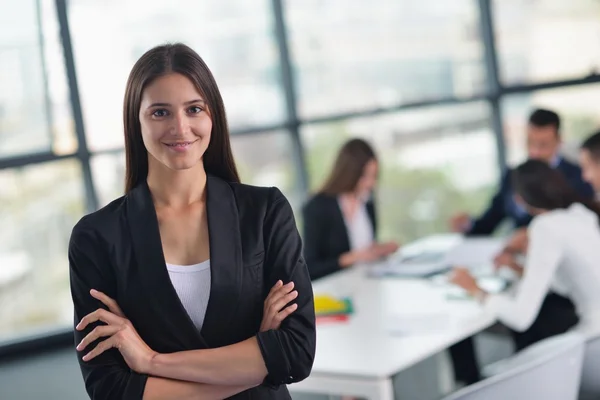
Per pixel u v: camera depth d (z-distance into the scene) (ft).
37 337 18.01
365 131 20.61
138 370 6.89
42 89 17.83
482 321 11.59
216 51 19.24
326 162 20.29
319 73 20.17
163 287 6.86
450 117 21.33
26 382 16.34
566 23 21.50
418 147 21.11
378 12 20.54
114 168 18.39
